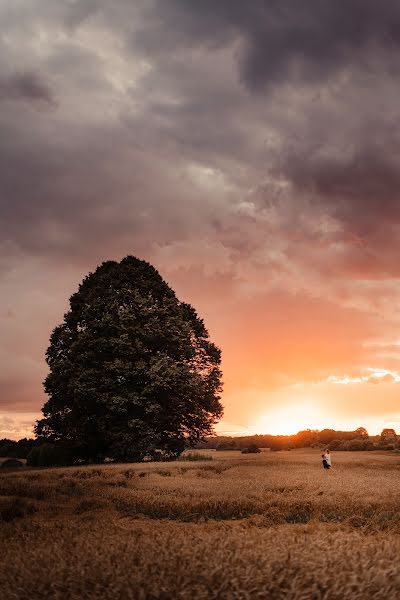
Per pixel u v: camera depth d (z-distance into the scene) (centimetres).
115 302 4253
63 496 2017
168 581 565
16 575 622
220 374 4691
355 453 5809
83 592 555
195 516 1503
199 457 4516
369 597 533
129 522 1372
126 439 3959
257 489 1942
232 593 531
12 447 6538
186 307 4947
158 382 3972
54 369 4175
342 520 1427
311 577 566
